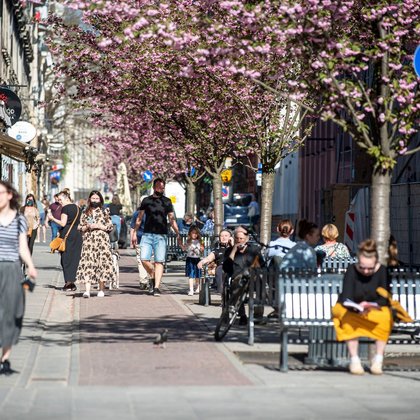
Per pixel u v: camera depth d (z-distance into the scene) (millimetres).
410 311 18141
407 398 14492
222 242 28359
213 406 13586
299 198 75875
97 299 30578
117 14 19047
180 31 19016
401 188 34312
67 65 39344
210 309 27578
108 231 31297
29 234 34000
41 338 21219
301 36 18734
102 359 18031
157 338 19562
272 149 33594
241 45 18969
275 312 23328
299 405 13805
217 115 37125
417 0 19578
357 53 19047
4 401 13797
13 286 16547
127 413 12977
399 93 18750
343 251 25766
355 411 13398
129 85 37469
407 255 34000
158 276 32156
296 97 19219
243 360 18469
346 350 18172
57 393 14508
